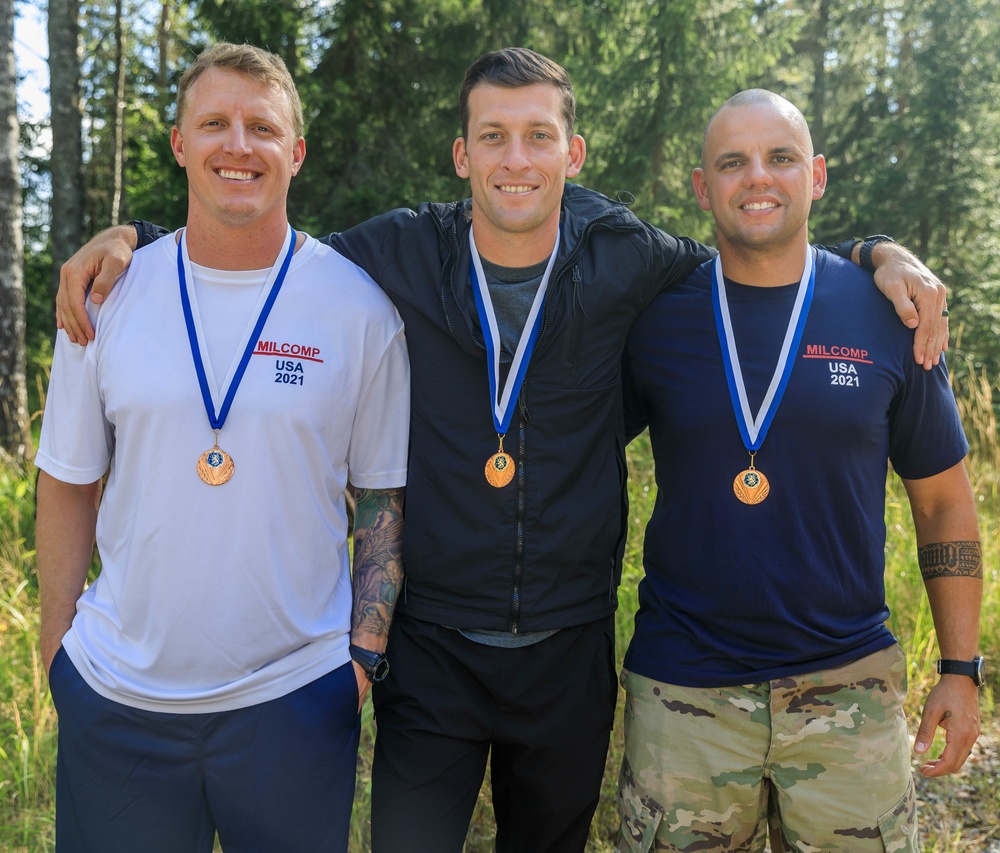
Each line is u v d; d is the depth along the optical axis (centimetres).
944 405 231
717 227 238
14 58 700
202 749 199
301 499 206
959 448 233
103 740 200
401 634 238
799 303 230
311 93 1052
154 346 203
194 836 203
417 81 1191
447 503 230
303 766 203
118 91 1087
